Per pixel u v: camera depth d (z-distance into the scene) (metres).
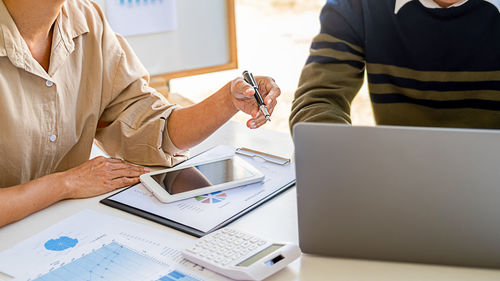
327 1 1.50
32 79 1.24
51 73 1.26
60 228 1.03
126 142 1.39
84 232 1.02
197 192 1.13
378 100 1.54
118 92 1.42
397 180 0.85
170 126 1.37
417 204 0.86
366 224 0.89
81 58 1.36
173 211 1.08
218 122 1.34
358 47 1.49
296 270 0.89
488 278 0.85
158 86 3.47
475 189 0.83
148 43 3.44
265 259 0.87
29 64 1.21
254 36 6.16
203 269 0.89
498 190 0.82
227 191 1.15
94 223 1.05
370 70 1.51
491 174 0.81
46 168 1.36
